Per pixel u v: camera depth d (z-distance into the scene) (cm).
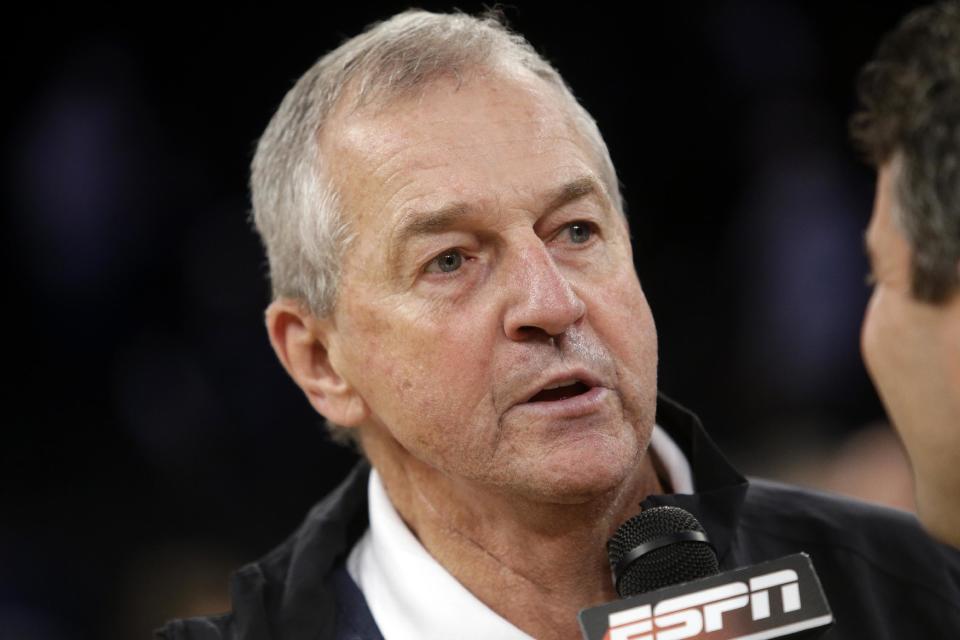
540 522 509
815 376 1402
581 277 505
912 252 435
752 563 557
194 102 1422
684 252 1485
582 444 480
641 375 506
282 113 567
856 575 558
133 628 1285
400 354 505
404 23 551
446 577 531
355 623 549
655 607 425
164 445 1337
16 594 1290
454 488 527
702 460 563
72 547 1319
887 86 439
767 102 1476
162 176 1388
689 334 1463
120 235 1368
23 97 1376
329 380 558
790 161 1459
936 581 562
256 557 1302
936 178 418
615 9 1484
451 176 492
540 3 1479
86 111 1375
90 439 1349
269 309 571
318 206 528
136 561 1307
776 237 1441
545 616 528
